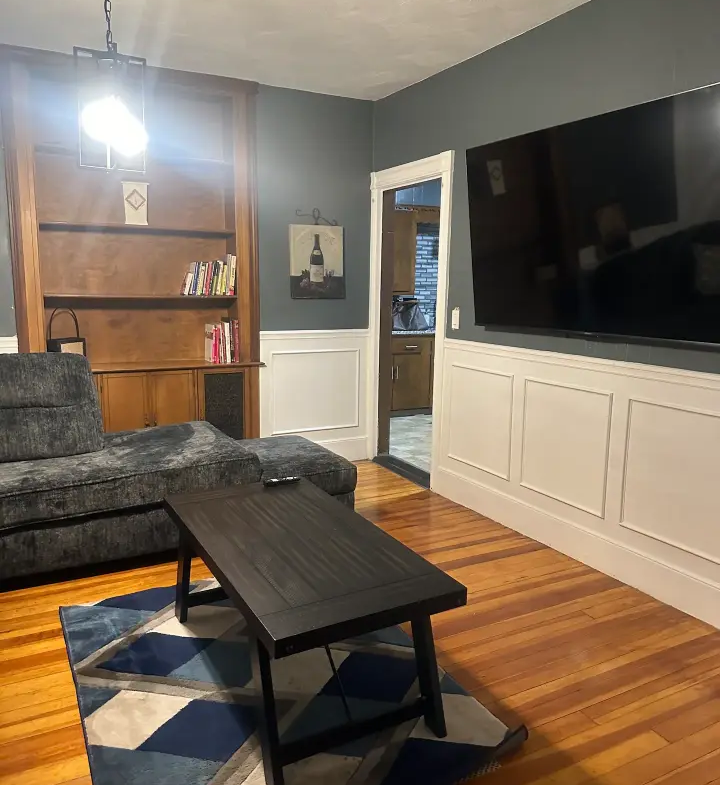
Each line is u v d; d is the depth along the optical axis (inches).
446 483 160.1
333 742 67.9
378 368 191.0
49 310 159.2
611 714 79.6
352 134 178.5
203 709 78.4
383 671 86.9
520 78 129.4
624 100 108.6
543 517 131.1
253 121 164.6
